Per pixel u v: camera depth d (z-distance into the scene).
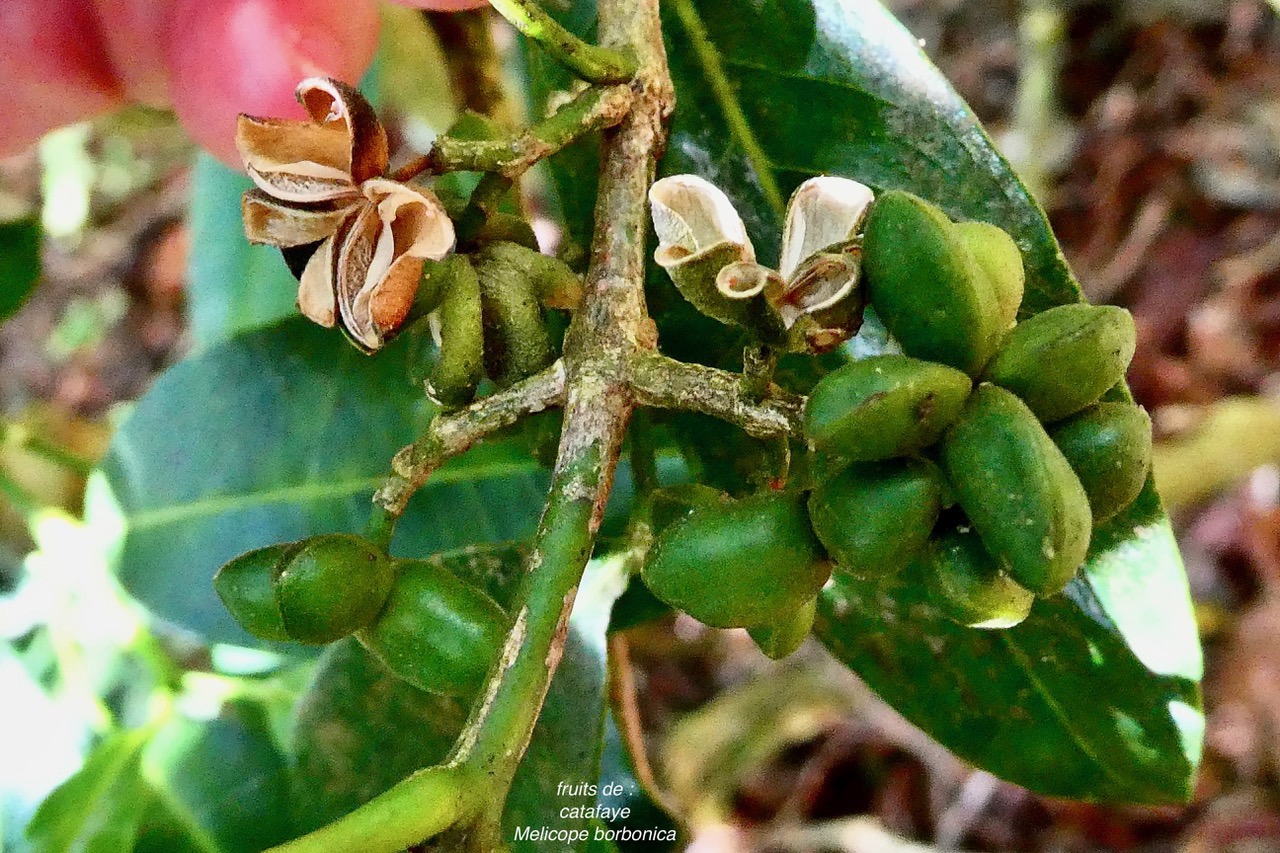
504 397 0.15
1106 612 0.17
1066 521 0.13
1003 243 0.14
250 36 0.16
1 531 0.36
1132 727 0.17
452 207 0.15
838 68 0.17
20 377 0.48
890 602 0.18
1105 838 0.40
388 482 0.15
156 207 0.49
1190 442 0.40
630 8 0.16
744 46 0.17
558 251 0.17
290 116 0.16
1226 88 0.46
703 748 0.41
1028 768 0.18
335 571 0.14
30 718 0.21
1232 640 0.42
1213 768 0.40
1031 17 0.45
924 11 0.49
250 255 0.25
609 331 0.15
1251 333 0.44
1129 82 0.47
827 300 0.14
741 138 0.17
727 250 0.14
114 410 0.40
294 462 0.19
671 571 0.14
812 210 0.14
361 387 0.19
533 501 0.19
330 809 0.18
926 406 0.13
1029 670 0.18
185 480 0.19
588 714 0.18
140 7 0.17
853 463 0.14
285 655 0.19
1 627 0.22
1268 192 0.45
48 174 0.37
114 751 0.20
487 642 0.15
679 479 0.19
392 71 0.23
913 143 0.16
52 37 0.17
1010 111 0.47
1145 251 0.46
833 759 0.42
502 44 0.23
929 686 0.18
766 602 0.14
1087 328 0.13
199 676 0.21
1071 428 0.14
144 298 0.48
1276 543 0.42
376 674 0.19
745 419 0.14
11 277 0.21
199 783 0.20
